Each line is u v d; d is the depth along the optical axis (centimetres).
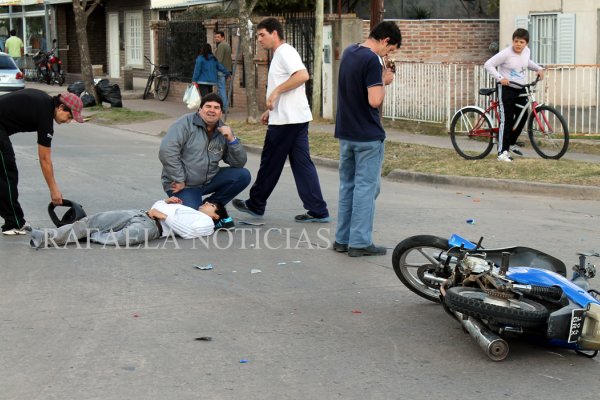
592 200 1343
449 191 1433
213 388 594
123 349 665
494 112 1636
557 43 2494
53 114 1005
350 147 940
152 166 1638
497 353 642
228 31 2848
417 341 696
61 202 1026
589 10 2420
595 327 631
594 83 1836
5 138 999
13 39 4309
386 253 976
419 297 816
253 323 732
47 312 752
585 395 593
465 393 593
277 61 1097
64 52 4416
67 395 579
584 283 693
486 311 630
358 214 952
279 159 1121
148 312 756
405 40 2631
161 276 872
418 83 2108
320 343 688
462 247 724
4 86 3397
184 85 3169
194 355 655
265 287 841
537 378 622
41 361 639
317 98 2364
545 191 1388
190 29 3103
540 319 629
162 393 584
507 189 1424
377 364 645
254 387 596
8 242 1003
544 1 2511
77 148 1931
